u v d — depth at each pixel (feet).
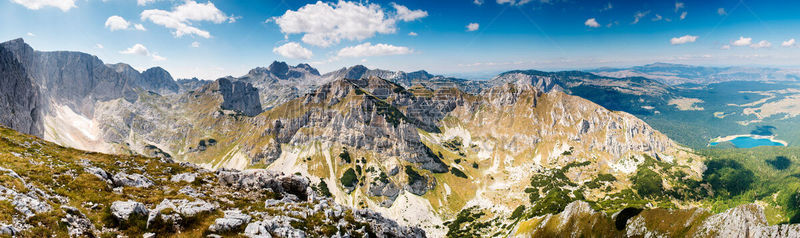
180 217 137.59
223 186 225.97
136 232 123.34
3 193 112.78
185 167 265.54
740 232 328.49
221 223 140.15
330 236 168.25
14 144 228.22
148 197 166.81
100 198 145.07
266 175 241.96
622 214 451.12
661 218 410.52
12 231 94.27
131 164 243.19
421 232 247.50
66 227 109.81
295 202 213.46
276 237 146.00
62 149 262.47
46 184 145.28
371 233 194.59
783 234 294.66
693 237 365.81
